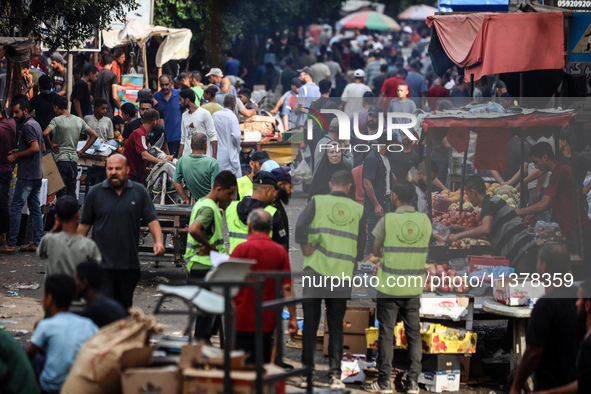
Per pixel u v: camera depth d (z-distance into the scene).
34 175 27.25
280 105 48.09
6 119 27.05
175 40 48.75
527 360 13.97
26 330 19.30
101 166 32.97
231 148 31.64
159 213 25.19
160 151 30.97
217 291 14.05
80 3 32.69
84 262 14.52
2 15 32.00
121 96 41.34
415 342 17.34
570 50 22.70
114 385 12.38
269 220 15.75
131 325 12.69
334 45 80.75
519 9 25.50
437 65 31.23
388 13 111.88
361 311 19.08
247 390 11.79
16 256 26.98
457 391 17.98
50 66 47.44
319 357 19.53
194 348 12.20
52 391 13.22
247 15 65.25
